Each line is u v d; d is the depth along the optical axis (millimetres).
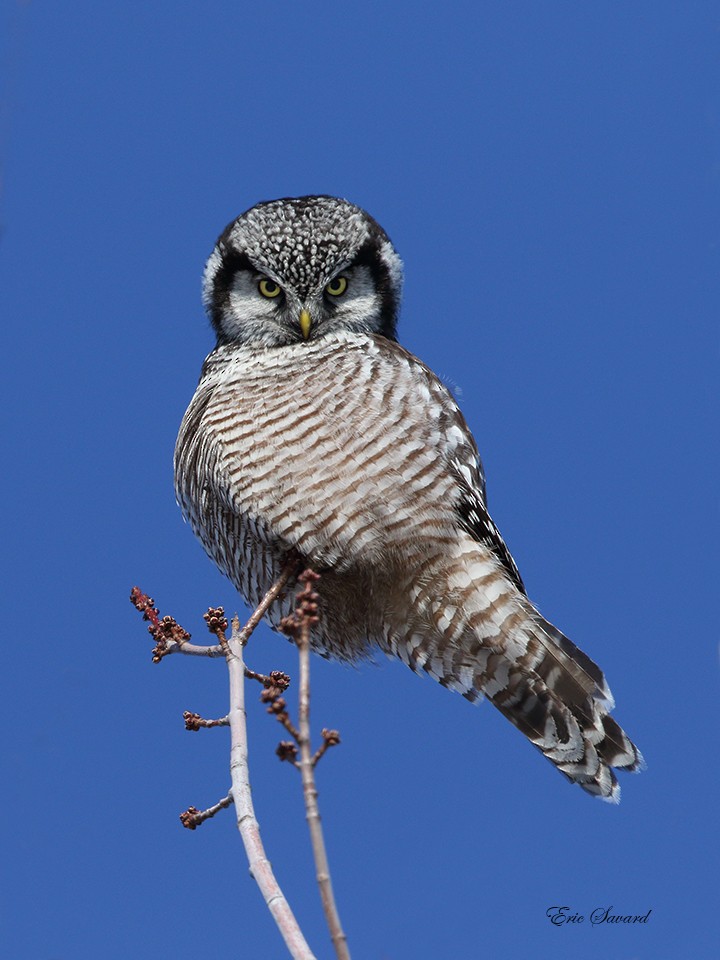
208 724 6793
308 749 5078
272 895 5520
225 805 6500
